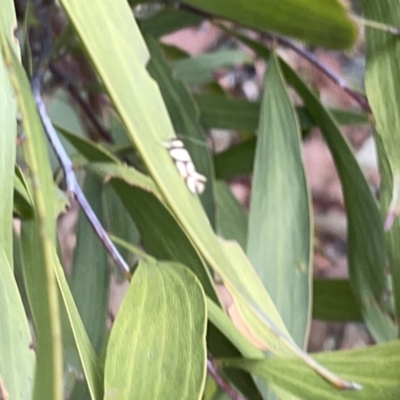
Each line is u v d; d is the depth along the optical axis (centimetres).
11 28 23
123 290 35
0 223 23
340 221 52
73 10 22
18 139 26
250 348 26
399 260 26
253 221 28
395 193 25
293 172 29
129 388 23
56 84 37
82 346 23
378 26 25
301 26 25
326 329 46
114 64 22
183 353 23
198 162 30
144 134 22
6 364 22
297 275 28
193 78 36
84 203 27
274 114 29
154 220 27
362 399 24
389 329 29
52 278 19
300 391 24
